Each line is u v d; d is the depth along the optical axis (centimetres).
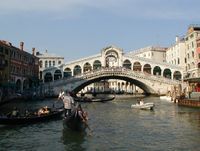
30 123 2381
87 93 8094
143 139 1866
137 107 3931
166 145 1708
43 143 1778
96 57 7625
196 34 6444
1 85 5009
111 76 6769
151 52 9762
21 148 1666
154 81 6825
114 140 1839
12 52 5684
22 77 6266
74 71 7738
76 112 2072
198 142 1775
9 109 3647
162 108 3919
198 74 6234
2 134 2030
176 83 6831
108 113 3347
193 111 3488
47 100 5359
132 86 10050
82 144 1744
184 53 7669
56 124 2419
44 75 7519
